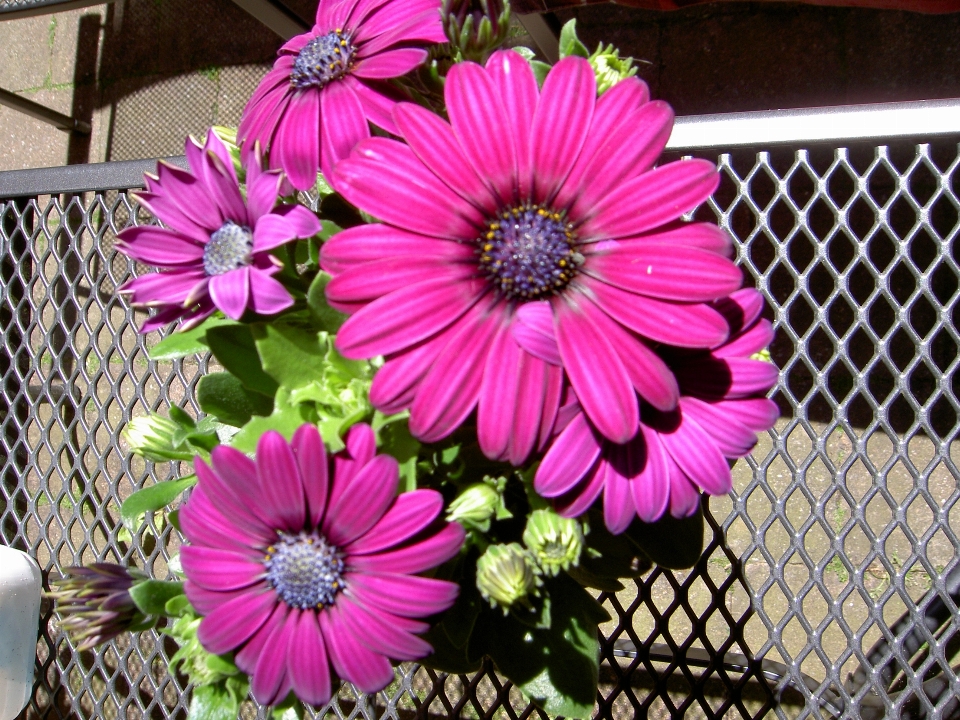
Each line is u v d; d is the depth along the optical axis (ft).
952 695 1.01
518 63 0.65
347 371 0.69
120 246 0.68
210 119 2.52
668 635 1.05
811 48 2.06
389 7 0.71
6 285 1.37
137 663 1.73
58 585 0.73
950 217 1.77
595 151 0.64
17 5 1.91
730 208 1.12
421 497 0.62
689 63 2.13
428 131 0.64
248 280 0.64
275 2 1.89
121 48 2.60
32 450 1.34
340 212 0.76
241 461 0.62
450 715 1.08
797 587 1.79
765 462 1.09
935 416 1.77
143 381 1.29
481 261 0.64
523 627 0.78
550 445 0.64
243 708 1.49
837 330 1.81
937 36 1.99
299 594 0.63
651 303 0.62
